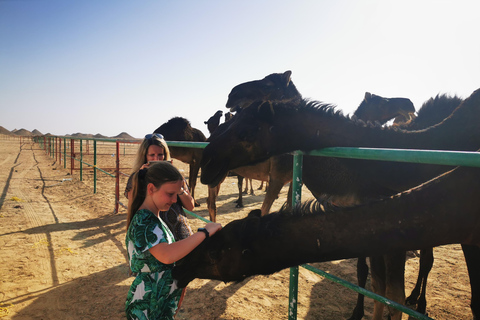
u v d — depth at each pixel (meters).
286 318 3.61
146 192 2.07
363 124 2.75
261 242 1.63
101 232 6.65
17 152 31.16
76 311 3.70
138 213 1.98
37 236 6.24
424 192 1.55
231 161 2.90
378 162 2.69
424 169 2.53
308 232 1.60
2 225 6.86
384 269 2.91
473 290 2.31
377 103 5.77
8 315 3.55
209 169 2.96
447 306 3.97
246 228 1.67
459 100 3.40
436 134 2.67
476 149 2.56
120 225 7.15
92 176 14.98
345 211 1.61
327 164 3.49
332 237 1.57
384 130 2.73
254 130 2.79
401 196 1.58
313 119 2.70
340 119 2.72
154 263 1.96
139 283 1.99
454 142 2.62
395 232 1.51
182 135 8.81
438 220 1.48
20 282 4.34
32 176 14.64
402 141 2.65
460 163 1.36
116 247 5.81
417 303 3.85
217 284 4.49
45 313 3.64
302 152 2.59
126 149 44.94
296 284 2.51
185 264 1.80
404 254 2.65
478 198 1.45
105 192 10.91
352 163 2.86
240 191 9.45
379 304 2.99
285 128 2.71
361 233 1.54
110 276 4.63
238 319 3.57
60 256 5.30
